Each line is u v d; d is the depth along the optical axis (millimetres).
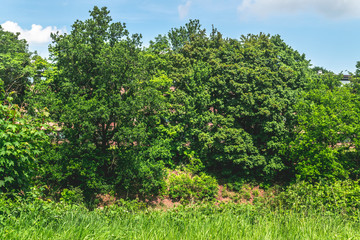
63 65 27234
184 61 37844
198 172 35688
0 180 6523
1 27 37219
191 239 5176
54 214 6145
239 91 34031
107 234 5172
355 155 31500
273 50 38344
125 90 27500
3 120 6691
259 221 6137
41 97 24594
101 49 27188
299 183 15203
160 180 29656
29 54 38344
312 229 5863
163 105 28375
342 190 12672
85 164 25422
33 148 7180
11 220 5441
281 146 33906
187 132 35375
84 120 23844
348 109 31562
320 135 31141
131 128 26172
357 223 6852
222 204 8578
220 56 37969
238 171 36562
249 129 37188
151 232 5410
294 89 37375
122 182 30188
